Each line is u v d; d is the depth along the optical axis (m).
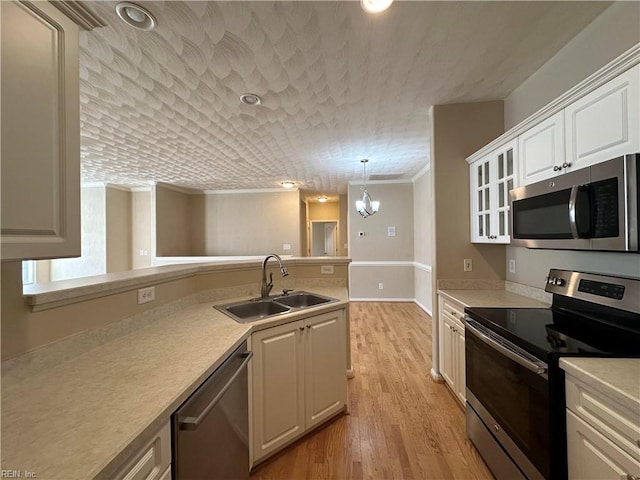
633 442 0.84
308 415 1.91
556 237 1.51
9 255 0.74
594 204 1.27
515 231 1.87
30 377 0.99
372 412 2.23
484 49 1.86
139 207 6.34
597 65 1.63
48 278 5.89
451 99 2.54
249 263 2.41
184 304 1.93
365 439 1.93
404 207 6.13
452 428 2.04
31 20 0.81
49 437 0.69
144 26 1.58
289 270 2.70
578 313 1.69
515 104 2.40
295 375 1.82
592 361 1.09
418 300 5.80
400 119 2.94
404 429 2.03
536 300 2.17
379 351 3.48
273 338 1.71
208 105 2.56
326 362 2.04
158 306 1.68
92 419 0.76
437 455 1.78
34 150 0.81
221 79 2.14
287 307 2.00
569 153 1.47
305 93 2.38
